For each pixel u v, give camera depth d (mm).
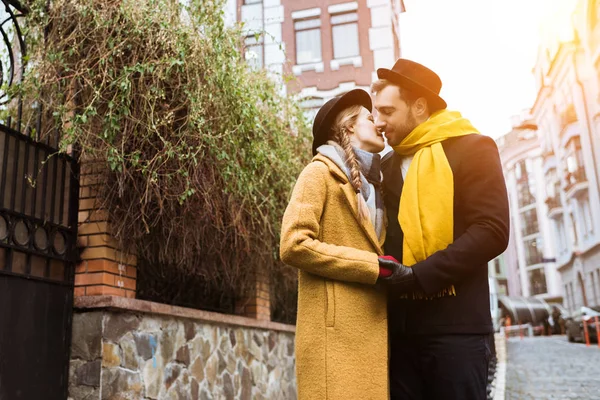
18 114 3338
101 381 3246
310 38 17547
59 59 3363
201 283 4898
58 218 3396
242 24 4352
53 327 3225
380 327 1736
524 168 54094
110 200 3512
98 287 3438
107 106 3359
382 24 17391
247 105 3875
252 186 4062
